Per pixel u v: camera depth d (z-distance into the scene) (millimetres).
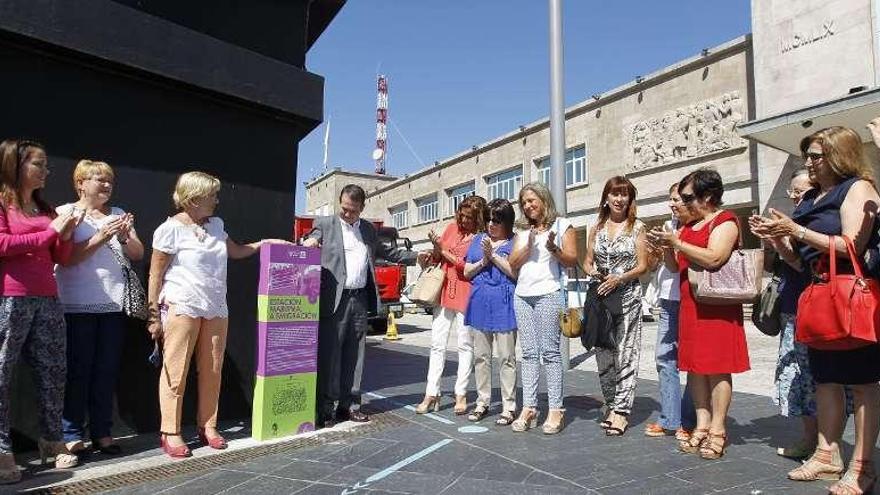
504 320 4934
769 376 7512
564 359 8367
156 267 4047
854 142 3160
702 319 3896
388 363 9281
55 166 4203
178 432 4039
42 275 3535
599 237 4711
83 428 3984
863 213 2975
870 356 3031
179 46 4641
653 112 22672
